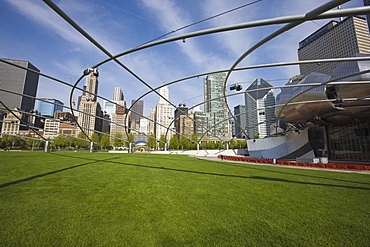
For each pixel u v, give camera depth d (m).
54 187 9.14
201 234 4.64
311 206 6.84
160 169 16.84
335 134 34.50
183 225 5.15
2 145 84.56
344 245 4.26
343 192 8.94
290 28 8.34
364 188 9.86
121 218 5.57
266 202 7.24
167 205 6.78
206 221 5.43
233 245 4.16
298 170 17.89
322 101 23.44
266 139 40.66
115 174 13.36
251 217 5.76
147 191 8.71
